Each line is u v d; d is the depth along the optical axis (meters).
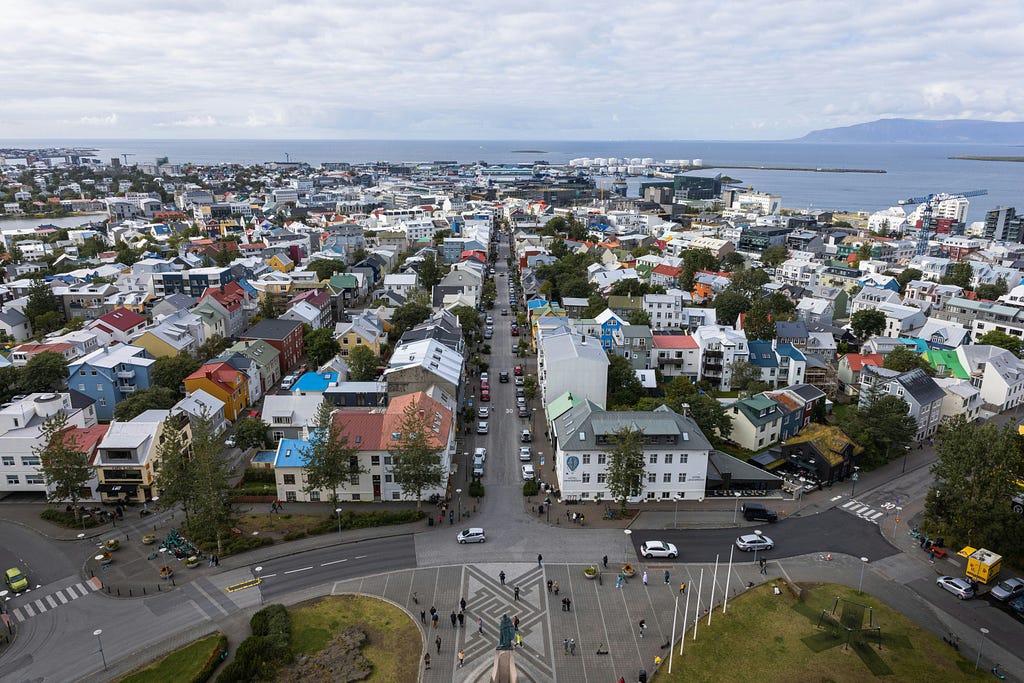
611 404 117.94
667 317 178.00
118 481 91.25
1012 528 76.25
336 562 77.75
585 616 68.62
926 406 116.25
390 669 60.94
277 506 90.38
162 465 82.38
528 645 64.31
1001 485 78.69
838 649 64.06
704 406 108.56
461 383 128.00
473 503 91.38
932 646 64.81
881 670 61.44
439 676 60.03
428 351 122.62
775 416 111.50
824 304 191.12
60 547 80.94
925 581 75.31
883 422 105.00
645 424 90.94
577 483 91.44
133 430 93.75
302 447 91.94
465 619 67.94
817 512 90.06
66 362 130.25
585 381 114.44
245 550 79.81
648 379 130.38
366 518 85.50
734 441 112.50
